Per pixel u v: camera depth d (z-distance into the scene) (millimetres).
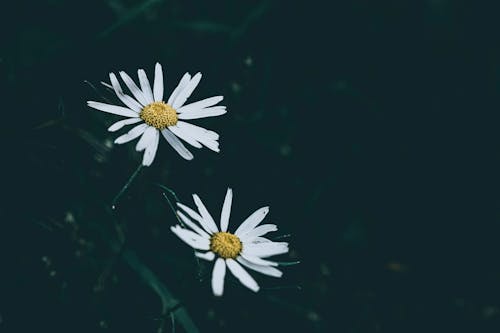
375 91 501
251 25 456
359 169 490
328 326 446
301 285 445
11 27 397
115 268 397
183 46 439
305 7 485
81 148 391
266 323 428
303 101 477
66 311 380
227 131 442
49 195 387
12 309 372
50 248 383
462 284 499
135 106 334
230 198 333
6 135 377
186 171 429
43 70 391
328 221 473
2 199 378
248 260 321
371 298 470
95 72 401
